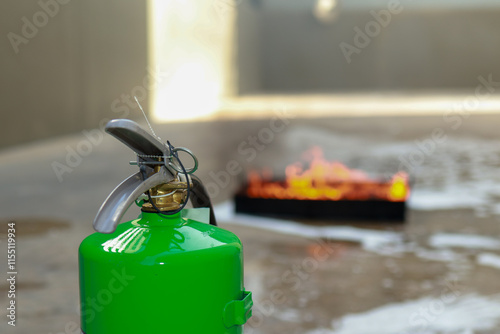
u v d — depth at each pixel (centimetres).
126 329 56
